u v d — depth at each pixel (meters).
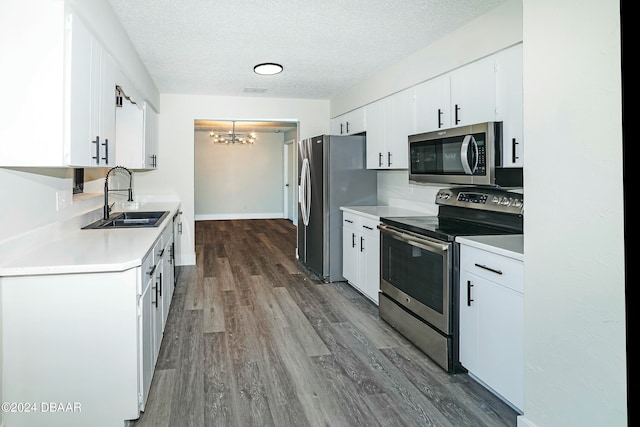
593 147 1.55
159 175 5.47
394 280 3.30
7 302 1.86
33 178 2.26
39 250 2.21
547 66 1.75
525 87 1.87
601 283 1.54
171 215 3.91
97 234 2.77
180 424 2.06
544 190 1.78
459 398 2.32
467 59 2.94
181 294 4.29
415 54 3.61
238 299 4.14
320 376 2.56
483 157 2.59
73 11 1.91
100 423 1.96
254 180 11.08
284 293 4.36
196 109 5.53
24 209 2.15
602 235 1.53
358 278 4.27
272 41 3.33
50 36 1.82
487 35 2.74
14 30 1.80
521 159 2.47
